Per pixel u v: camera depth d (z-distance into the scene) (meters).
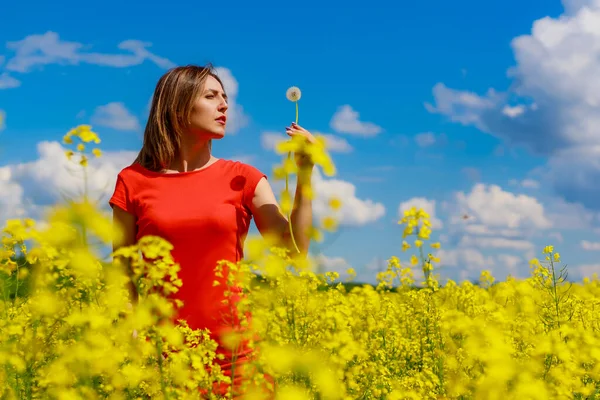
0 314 2.70
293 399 1.94
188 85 2.70
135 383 2.21
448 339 3.58
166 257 2.29
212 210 2.59
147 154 2.81
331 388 2.12
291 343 2.47
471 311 5.01
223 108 2.77
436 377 3.26
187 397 2.20
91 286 2.33
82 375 2.13
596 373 2.91
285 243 2.64
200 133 2.73
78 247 2.15
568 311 4.37
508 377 2.35
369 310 4.70
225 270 2.51
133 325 2.15
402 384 3.27
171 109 2.71
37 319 2.47
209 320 2.52
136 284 2.25
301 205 2.58
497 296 5.75
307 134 2.31
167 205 2.62
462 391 2.80
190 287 2.54
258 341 2.31
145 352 2.24
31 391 2.39
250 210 2.77
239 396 2.22
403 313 4.93
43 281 2.49
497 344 2.47
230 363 2.46
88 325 2.18
